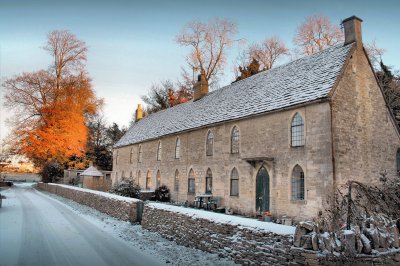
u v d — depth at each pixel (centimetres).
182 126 2998
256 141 2088
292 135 1861
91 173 4444
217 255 1016
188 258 1002
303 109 1805
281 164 1883
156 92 6056
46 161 4959
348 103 1794
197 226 1139
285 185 1842
